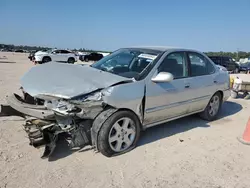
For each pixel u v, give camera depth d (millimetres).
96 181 2934
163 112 4168
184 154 3754
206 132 4758
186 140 4297
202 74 5008
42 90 3334
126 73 4012
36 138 3229
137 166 3320
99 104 3268
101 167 3236
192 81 4648
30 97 3674
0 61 26453
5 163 3180
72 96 3113
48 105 3254
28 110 3270
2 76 11891
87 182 2904
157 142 4125
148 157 3584
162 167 3336
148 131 4617
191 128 4938
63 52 27094
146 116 3893
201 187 2939
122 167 3271
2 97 6699
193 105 4824
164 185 2941
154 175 3137
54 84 3420
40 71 4090
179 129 4832
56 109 3156
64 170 3113
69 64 4582
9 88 8344
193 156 3703
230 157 3738
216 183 3033
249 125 4375
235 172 3311
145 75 3857
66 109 3127
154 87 3883
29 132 3283
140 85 3695
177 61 4492
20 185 2766
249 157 3771
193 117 5699
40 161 3291
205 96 5059
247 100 8234
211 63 5383
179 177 3123
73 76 3637
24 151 3527
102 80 3508
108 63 4570
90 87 3279
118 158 3498
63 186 2801
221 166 3449
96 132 3336
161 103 4059
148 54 4324
